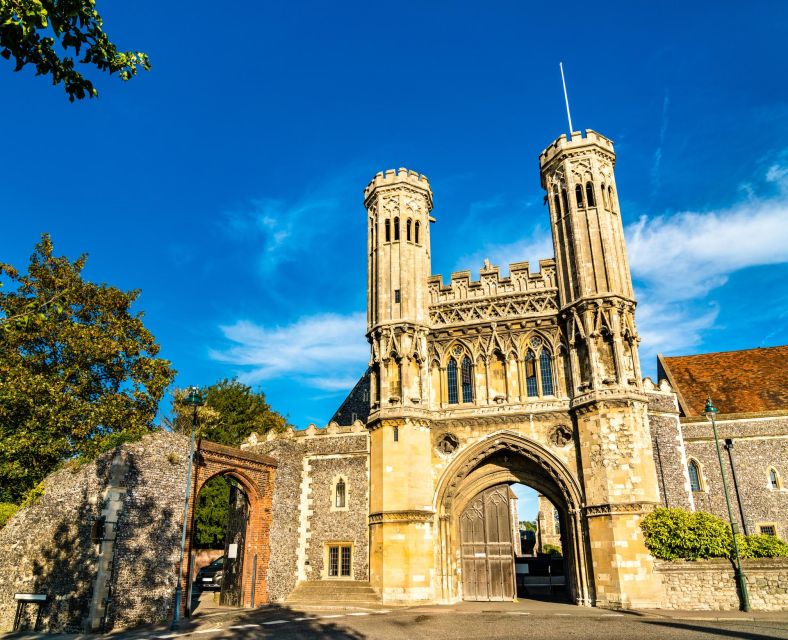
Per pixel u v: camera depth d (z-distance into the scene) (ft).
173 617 65.26
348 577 92.99
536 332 98.22
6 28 29.07
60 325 90.33
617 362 88.02
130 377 95.40
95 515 66.64
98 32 31.27
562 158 101.91
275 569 89.51
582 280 93.81
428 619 68.08
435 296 105.50
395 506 91.09
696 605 74.28
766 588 72.54
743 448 99.91
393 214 109.81
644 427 85.97
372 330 103.50
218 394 162.71
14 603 69.00
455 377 100.58
